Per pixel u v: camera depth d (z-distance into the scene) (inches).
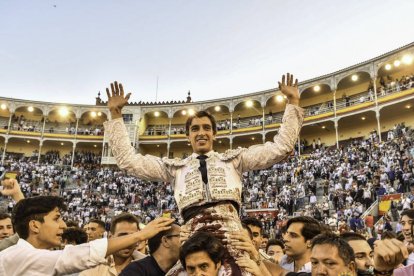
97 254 104.1
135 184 1466.5
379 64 1448.1
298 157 1443.2
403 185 860.6
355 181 975.0
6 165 1659.7
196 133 121.8
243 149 122.1
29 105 1955.0
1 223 217.2
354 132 1587.1
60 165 1797.5
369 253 158.9
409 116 1438.2
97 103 2044.8
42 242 123.0
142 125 1993.1
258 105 1879.9
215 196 109.3
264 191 1229.1
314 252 118.3
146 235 111.5
